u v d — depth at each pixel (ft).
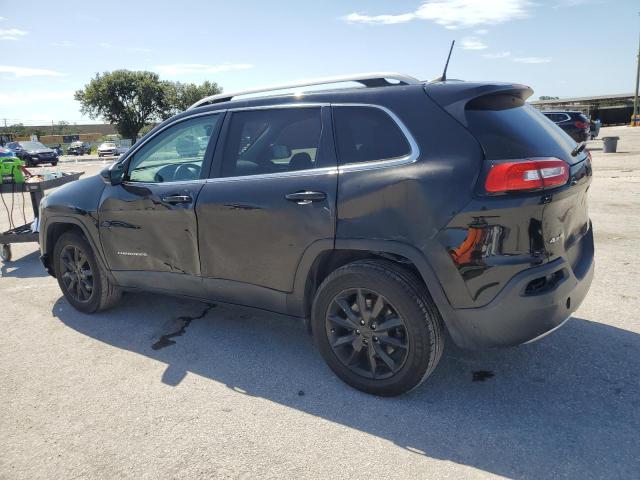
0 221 31.58
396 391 9.86
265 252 10.98
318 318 10.59
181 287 12.82
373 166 9.67
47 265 16.14
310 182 10.25
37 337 13.82
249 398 10.36
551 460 8.11
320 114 10.61
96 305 14.96
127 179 13.66
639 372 10.57
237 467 8.31
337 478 7.95
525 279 8.59
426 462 8.21
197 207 11.78
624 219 24.22
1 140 132.36
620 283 15.65
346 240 9.83
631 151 64.13
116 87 182.60
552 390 10.08
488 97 9.43
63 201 14.71
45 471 8.45
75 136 248.32
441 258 8.94
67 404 10.41
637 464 7.93
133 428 9.50
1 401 10.61
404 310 9.38
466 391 10.19
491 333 8.96
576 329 12.66
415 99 9.65
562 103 189.37
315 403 10.07
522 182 8.41
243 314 14.84
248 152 11.47
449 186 8.81
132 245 13.38
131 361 12.19
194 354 12.42
